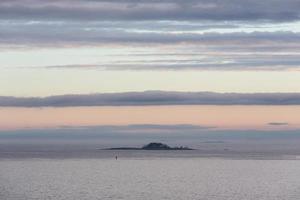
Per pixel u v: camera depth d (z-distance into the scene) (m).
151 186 194.50
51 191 176.75
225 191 180.88
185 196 168.00
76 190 179.62
